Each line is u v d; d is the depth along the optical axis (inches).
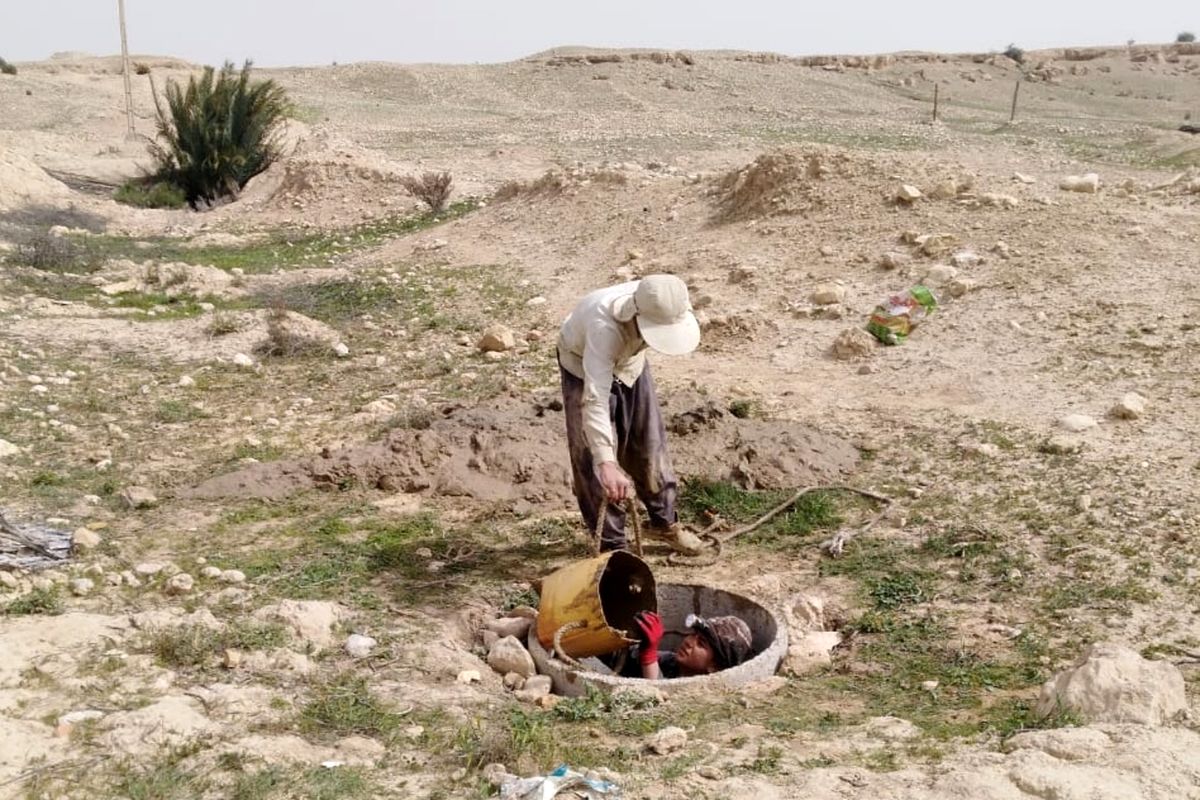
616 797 150.6
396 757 165.3
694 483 291.6
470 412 335.3
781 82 2256.4
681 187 627.8
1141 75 2736.2
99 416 361.1
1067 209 490.6
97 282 577.0
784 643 206.5
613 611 218.2
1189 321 374.3
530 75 2222.0
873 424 330.3
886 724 173.5
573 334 224.1
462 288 543.5
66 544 253.1
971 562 241.9
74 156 1268.5
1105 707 167.6
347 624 218.1
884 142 1180.5
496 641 212.4
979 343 380.2
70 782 154.6
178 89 1039.0
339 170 896.3
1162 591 220.7
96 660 193.8
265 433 347.9
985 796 142.9
